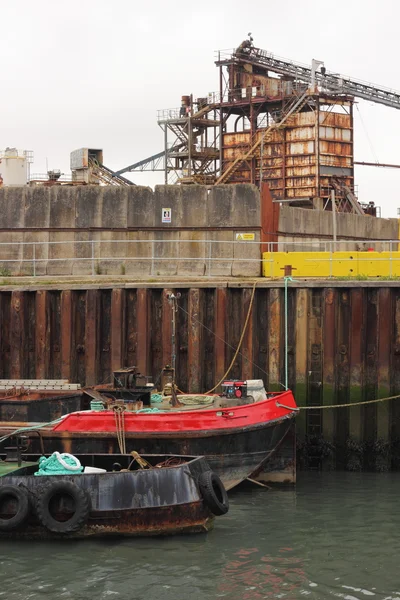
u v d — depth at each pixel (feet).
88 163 182.60
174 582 61.05
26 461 76.84
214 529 72.54
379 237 180.34
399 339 97.76
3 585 60.49
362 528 73.10
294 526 73.67
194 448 81.25
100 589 59.88
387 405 96.32
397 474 94.89
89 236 121.19
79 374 106.93
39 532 69.10
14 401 83.56
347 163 245.86
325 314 98.37
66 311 105.60
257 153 242.37
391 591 59.82
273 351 100.12
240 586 60.49
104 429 81.05
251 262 114.21
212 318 103.40
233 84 256.11
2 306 109.19
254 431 83.61
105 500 68.85
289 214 140.26
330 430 97.45
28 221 122.21
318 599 58.39
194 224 118.21
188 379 101.96
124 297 104.22
